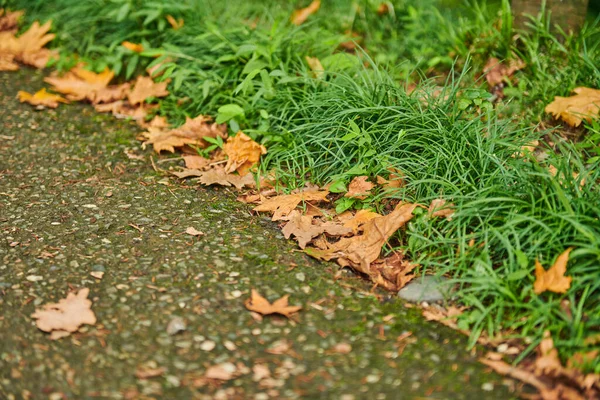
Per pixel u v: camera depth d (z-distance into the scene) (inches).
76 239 105.3
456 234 103.5
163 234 106.4
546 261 98.3
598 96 116.8
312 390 91.0
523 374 92.5
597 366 92.0
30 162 117.9
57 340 94.6
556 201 101.8
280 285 100.3
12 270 101.3
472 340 95.3
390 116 113.0
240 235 106.8
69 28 139.3
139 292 99.1
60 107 129.0
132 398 90.2
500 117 119.5
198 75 126.3
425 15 134.1
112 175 116.0
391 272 102.6
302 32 128.3
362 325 96.6
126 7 131.6
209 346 94.3
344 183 111.7
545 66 122.3
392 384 91.6
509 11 124.7
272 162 116.8
